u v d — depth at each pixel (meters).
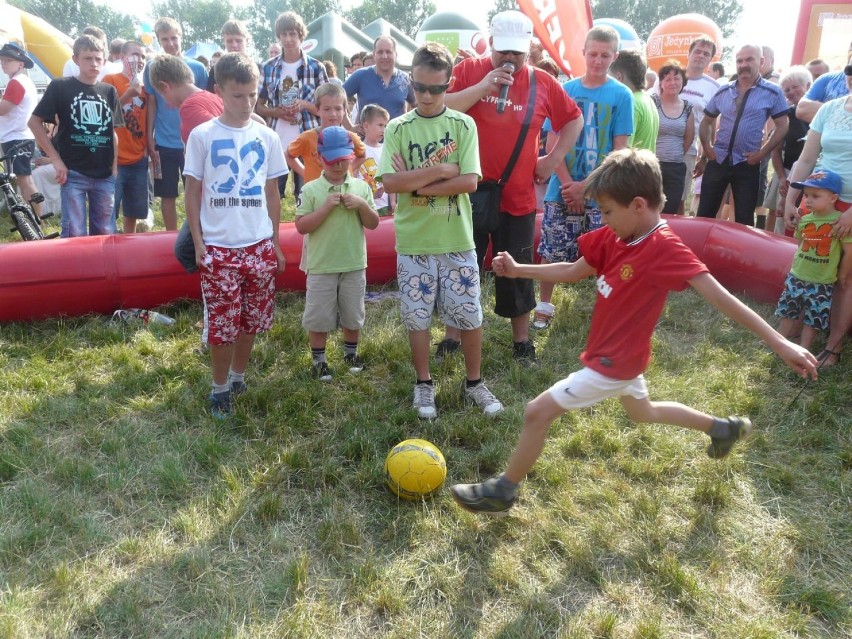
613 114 4.68
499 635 2.32
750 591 2.53
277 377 4.11
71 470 3.09
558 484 3.11
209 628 2.29
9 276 4.62
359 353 4.46
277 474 3.12
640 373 2.54
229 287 3.45
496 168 3.95
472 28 18.58
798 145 6.70
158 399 3.83
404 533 2.80
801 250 4.35
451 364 4.22
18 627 2.24
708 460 3.31
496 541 2.77
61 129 5.52
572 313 5.22
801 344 4.54
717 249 5.75
